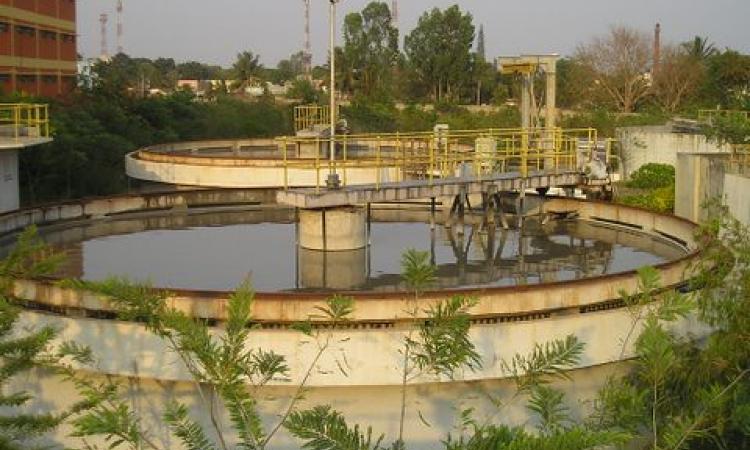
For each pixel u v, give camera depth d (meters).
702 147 26.61
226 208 20.22
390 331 10.32
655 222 17.23
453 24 68.12
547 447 4.93
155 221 18.70
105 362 10.68
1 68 38.84
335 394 10.71
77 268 14.05
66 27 47.31
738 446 7.74
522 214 17.97
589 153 19.88
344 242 15.05
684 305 6.97
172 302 10.27
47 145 28.73
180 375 10.43
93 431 5.54
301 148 27.20
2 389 9.95
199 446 6.11
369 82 64.31
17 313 8.27
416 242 16.39
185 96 46.34
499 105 61.34
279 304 10.31
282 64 118.19
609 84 59.38
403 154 21.80
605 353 11.25
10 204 19.58
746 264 9.16
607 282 11.20
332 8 17.14
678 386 8.07
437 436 10.76
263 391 10.50
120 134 37.50
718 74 51.44
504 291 10.70
